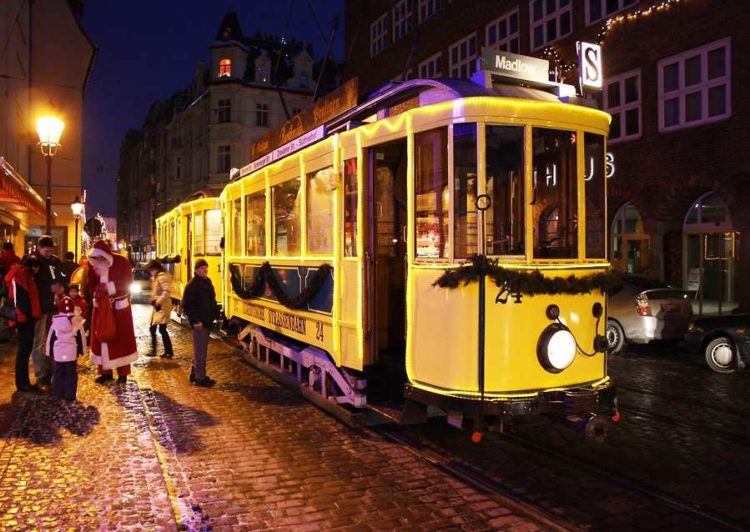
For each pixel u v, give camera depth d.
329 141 6.71
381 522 4.39
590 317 5.40
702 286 14.80
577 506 4.72
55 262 8.63
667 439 6.42
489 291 4.99
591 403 5.10
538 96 5.52
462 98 5.13
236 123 41.03
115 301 8.70
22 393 8.09
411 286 5.52
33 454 5.66
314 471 5.38
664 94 14.95
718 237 14.41
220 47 41.38
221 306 12.57
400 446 6.08
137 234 65.50
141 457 5.60
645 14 15.22
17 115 23.39
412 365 5.51
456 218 5.16
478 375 4.98
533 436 6.52
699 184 14.21
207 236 13.88
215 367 10.14
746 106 13.18
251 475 5.28
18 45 23.53
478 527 4.33
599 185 5.57
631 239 16.33
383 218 6.54
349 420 6.61
